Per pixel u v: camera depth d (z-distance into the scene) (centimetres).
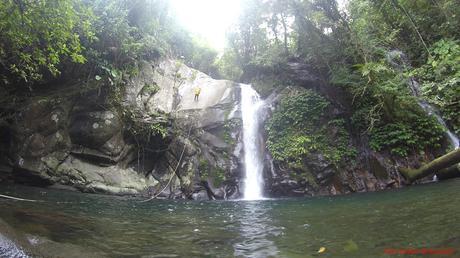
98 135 1007
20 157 962
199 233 444
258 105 1203
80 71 1102
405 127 1020
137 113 1093
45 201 698
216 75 2030
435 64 748
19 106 1030
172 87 1249
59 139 1011
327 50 1149
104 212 609
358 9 1074
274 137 1073
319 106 1091
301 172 954
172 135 1076
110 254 335
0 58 870
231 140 1063
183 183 982
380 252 303
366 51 1056
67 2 706
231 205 754
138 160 1070
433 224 382
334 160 963
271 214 596
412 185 895
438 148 1024
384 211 518
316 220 503
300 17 1222
